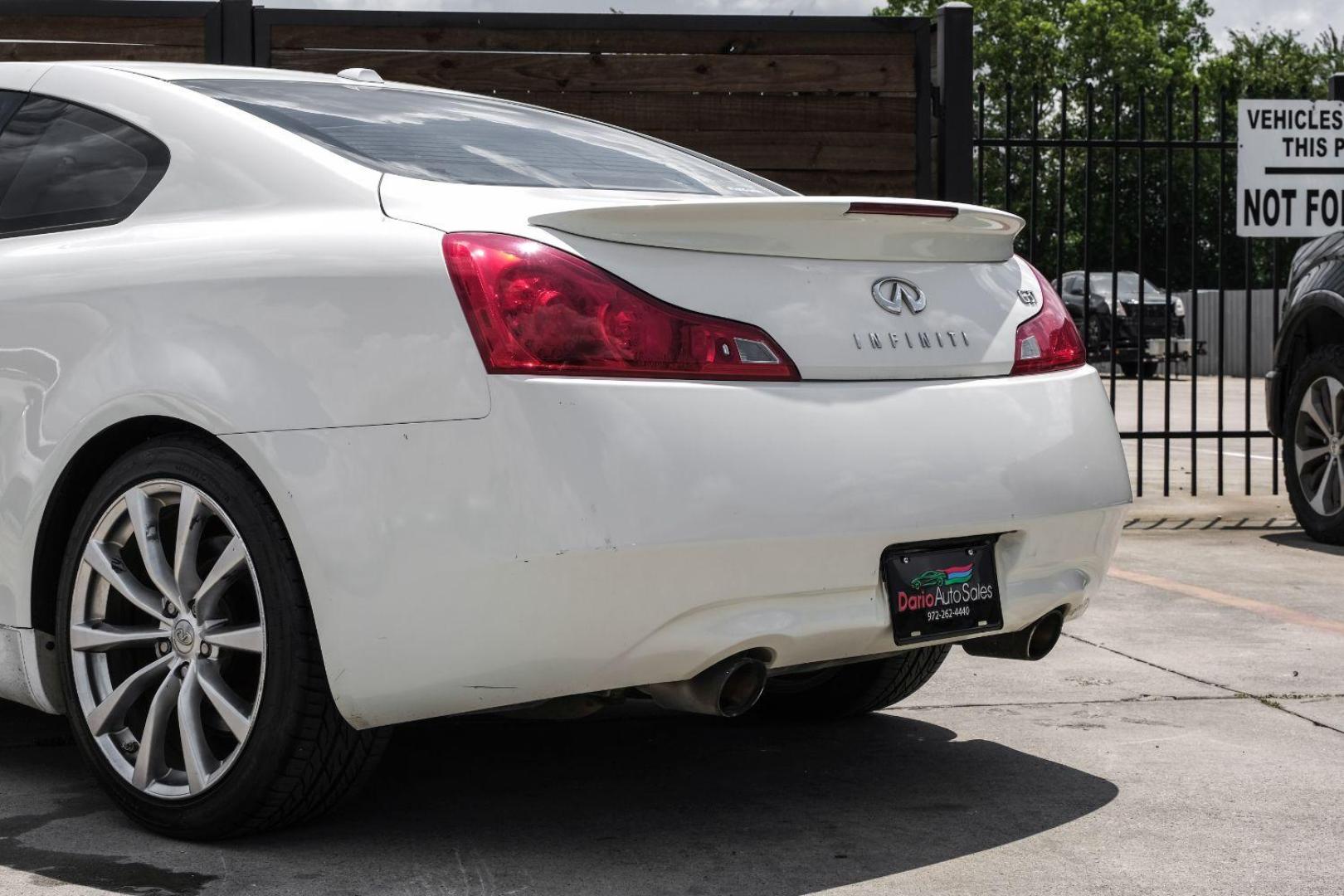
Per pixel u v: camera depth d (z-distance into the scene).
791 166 7.55
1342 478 6.91
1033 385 3.00
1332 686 4.24
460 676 2.54
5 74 3.51
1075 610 3.16
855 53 7.55
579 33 7.43
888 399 2.75
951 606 2.85
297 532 2.60
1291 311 7.19
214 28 7.27
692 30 7.46
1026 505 2.88
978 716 3.89
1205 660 4.59
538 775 3.33
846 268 2.83
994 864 2.73
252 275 2.74
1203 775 3.34
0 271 3.14
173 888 2.58
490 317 2.51
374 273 2.62
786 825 2.97
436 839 2.86
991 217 2.97
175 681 2.84
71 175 3.21
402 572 2.53
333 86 3.42
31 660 3.06
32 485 2.99
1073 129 36.09
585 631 2.49
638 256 2.61
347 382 2.59
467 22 7.38
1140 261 8.29
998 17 57.41
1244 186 8.23
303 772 2.71
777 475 2.58
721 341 2.60
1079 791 3.21
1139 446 8.66
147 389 2.78
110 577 2.90
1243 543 7.15
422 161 2.97
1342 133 8.27
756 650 2.68
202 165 3.00
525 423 2.47
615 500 2.46
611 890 2.59
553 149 3.30
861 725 3.81
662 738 3.67
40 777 3.28
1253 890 2.61
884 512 2.68
